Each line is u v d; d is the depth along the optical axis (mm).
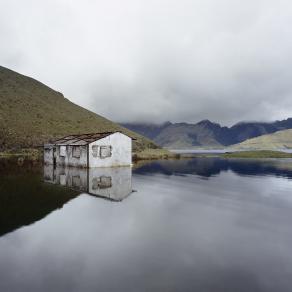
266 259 9773
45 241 11336
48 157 50750
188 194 21562
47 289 7816
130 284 8062
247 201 19203
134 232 12453
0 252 10312
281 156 76688
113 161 44062
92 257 9859
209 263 9438
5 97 88000
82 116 105000
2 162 47656
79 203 17906
